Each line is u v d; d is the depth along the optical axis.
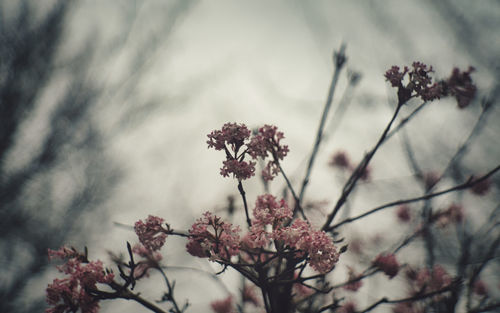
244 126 1.13
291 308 1.21
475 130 1.33
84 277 1.12
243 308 1.30
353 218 1.19
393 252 1.28
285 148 1.16
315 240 1.09
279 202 1.15
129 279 1.13
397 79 1.17
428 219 1.33
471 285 1.25
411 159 1.40
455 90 1.19
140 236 1.13
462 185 1.17
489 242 1.31
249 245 1.16
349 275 1.24
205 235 1.13
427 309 1.26
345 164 1.45
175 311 1.20
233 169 1.12
